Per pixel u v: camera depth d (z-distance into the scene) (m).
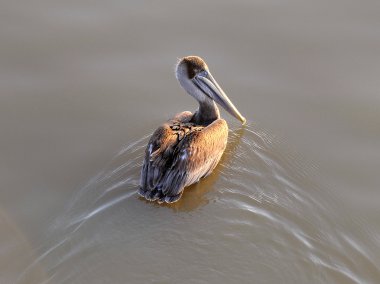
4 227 16.56
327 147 18.86
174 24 23.05
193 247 15.59
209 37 22.53
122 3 23.83
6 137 19.27
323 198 17.22
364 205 17.08
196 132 17.52
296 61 21.64
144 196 16.83
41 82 20.97
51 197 17.45
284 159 18.50
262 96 20.59
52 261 15.36
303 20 23.09
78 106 20.28
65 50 22.05
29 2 23.78
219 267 15.12
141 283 14.73
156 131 17.45
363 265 15.36
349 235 16.14
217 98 19.14
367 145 18.86
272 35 22.56
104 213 16.56
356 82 20.83
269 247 15.62
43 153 18.81
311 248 15.65
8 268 15.33
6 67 21.36
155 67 21.56
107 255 15.35
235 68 21.44
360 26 22.70
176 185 16.92
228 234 15.95
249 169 18.19
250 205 16.84
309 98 20.44
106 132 19.47
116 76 21.25
